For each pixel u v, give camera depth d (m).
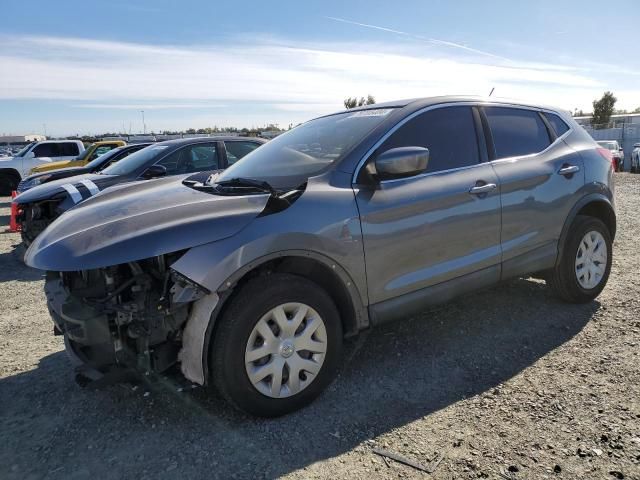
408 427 2.67
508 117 3.96
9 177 17.61
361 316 3.04
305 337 2.81
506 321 4.02
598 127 46.81
